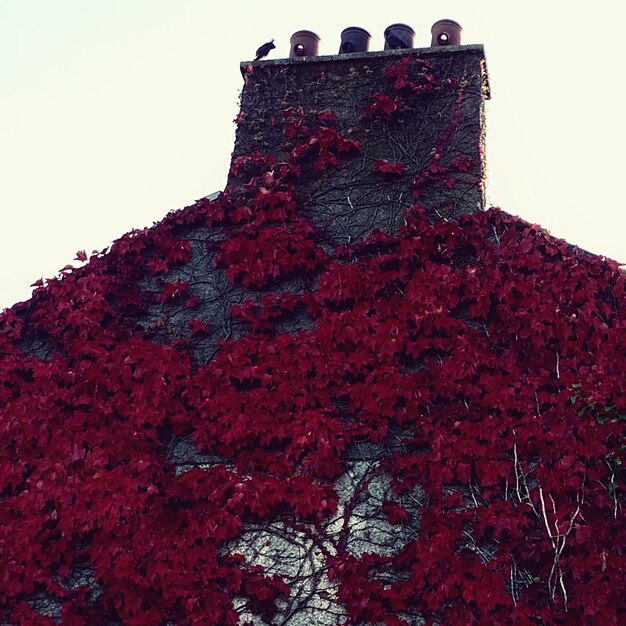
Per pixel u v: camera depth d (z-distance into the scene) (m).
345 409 7.14
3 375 7.68
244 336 7.57
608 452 6.54
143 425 7.29
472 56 8.62
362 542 6.64
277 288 7.87
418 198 7.98
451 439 6.79
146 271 8.17
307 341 7.39
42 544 6.93
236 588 6.57
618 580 6.10
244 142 8.73
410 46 9.05
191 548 6.75
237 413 7.20
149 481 7.04
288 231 8.01
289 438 7.10
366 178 8.23
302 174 8.38
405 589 6.35
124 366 7.53
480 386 6.97
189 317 7.84
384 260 7.61
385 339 7.27
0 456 7.32
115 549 6.81
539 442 6.67
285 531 6.78
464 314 7.38
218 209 8.28
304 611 6.49
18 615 6.73
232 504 6.82
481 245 7.57
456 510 6.60
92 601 6.76
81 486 7.07
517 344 7.06
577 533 6.28
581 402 6.69
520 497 6.56
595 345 6.97
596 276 7.26
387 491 6.79
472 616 6.17
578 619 6.06
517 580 6.32
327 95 8.77
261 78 9.01
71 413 7.46
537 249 7.43
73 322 7.84
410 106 8.51
